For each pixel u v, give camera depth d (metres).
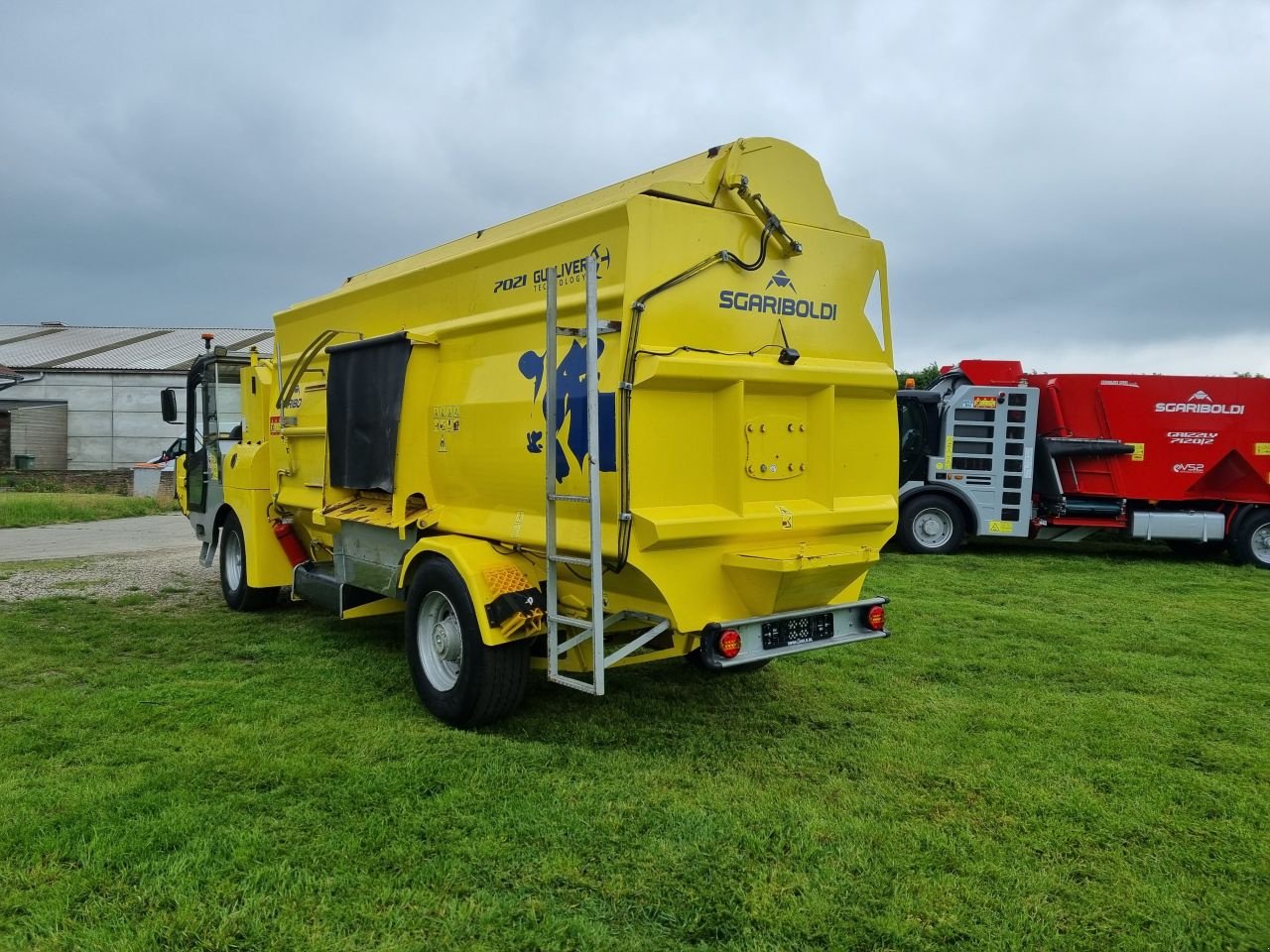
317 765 4.33
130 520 18.73
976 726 5.17
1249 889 3.37
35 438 32.12
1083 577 11.09
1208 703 5.69
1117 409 12.92
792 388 4.73
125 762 4.38
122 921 2.98
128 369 33.38
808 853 3.53
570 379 4.44
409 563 5.36
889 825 3.81
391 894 3.17
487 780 4.20
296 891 3.18
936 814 3.94
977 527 12.99
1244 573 11.70
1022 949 2.94
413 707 5.30
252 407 8.19
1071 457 13.03
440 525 5.50
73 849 3.45
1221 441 12.72
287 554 7.71
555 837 3.64
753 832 3.71
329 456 6.36
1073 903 3.23
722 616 4.55
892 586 10.20
